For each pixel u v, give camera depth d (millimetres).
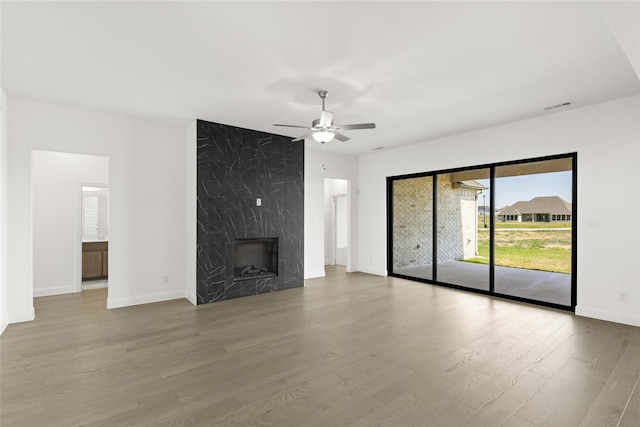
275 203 5520
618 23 1738
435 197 5980
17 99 3893
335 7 2188
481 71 3143
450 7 2180
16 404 2203
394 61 2955
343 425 1977
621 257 3848
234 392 2354
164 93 3742
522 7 2172
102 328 3686
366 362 2828
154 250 4812
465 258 5840
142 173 4723
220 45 2695
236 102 4020
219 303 4742
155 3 2150
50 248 5188
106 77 3316
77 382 2496
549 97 3811
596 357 2912
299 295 5207
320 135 3793
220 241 4922
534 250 4773
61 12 2248
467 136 5391
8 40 2613
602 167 3992
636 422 2000
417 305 4613
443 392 2344
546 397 2279
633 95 3750
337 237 8422
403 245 6746
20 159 3898
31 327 3711
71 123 4211
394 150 6625
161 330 3627
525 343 3232
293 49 2756
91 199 6738
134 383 2484
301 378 2553
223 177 4961
